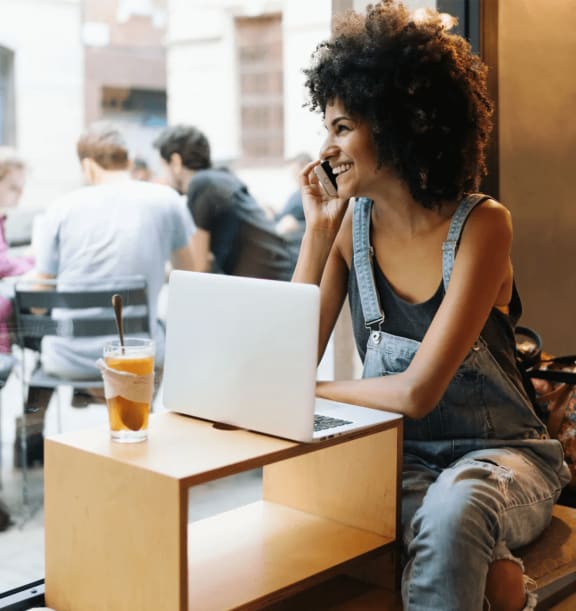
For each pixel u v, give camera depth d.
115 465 1.24
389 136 1.50
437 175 1.51
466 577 1.29
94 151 3.18
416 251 1.58
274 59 5.28
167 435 1.36
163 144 3.68
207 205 3.53
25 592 1.59
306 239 1.70
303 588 1.32
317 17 5.06
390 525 1.47
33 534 2.61
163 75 5.12
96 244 3.03
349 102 1.51
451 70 1.51
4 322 2.88
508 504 1.39
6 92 4.28
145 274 3.15
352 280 1.68
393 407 1.47
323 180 1.64
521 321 2.43
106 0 4.75
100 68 4.76
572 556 1.48
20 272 2.92
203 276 1.43
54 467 1.34
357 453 1.50
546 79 2.40
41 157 4.26
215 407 1.41
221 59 5.26
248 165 5.32
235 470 1.22
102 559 1.28
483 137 1.59
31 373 2.94
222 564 1.37
